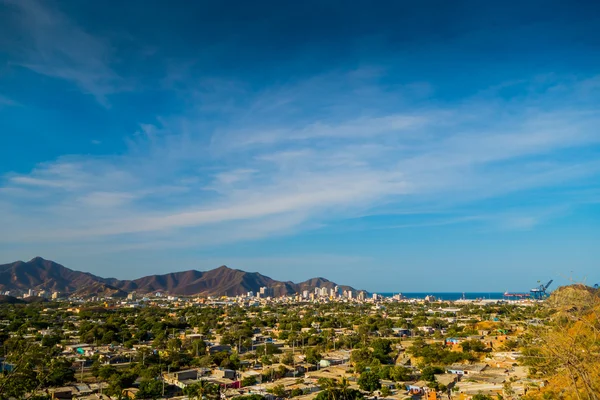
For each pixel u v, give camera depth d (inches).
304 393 4010.8
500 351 5669.3
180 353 5738.2
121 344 6766.7
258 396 3597.4
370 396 3887.8
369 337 7578.7
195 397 3732.8
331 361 5506.9
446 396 3873.0
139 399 3833.7
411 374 4635.8
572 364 1059.9
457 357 5344.5
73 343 6820.9
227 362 5123.0
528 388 3580.2
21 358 1688.0
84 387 4099.4
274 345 6589.6
